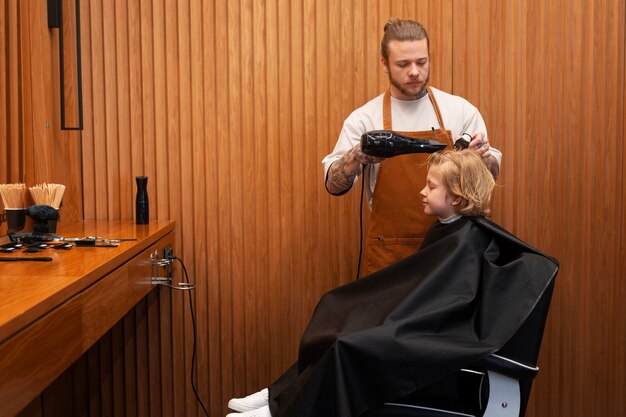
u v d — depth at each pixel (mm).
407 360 1851
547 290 1968
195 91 3227
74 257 1993
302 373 1985
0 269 1764
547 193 3289
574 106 3268
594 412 3344
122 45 3215
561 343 3336
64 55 2812
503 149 3273
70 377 3240
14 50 2463
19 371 1263
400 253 2605
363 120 2736
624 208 3303
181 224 3270
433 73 3246
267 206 3279
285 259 3287
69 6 2807
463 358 1835
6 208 2307
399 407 1895
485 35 3244
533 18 3240
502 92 3258
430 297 2016
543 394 3342
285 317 3303
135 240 2422
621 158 3295
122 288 2113
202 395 3318
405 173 2604
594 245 3314
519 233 3295
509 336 1902
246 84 3232
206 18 3203
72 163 3125
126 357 3283
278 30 3227
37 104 2715
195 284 3287
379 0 3225
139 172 3252
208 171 3248
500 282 1991
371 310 2104
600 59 3262
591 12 3242
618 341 3332
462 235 2123
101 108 3234
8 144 2441
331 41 3223
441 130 2617
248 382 3316
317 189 3268
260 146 3248
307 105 3236
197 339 3305
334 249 3281
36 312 1334
